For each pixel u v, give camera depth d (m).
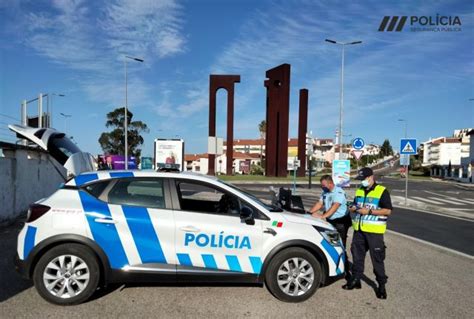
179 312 4.11
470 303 4.61
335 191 5.79
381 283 4.72
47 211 4.27
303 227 4.57
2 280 4.95
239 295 4.65
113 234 4.28
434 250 7.64
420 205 16.83
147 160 31.88
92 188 4.48
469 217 13.32
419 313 4.27
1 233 7.65
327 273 4.60
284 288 4.48
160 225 4.35
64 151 10.13
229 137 43.75
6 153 9.05
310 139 26.80
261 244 4.46
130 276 4.30
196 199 4.78
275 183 33.00
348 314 4.20
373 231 4.77
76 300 4.21
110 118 59.06
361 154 18.84
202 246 4.39
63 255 4.23
